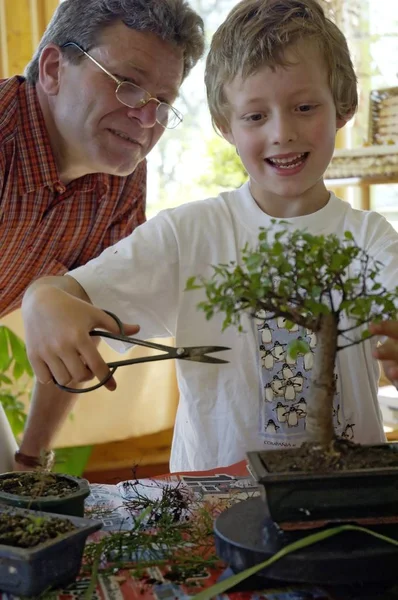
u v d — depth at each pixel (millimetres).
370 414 1391
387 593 796
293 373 1383
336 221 1463
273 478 810
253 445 1380
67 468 2883
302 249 870
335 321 873
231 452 1382
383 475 819
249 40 1286
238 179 3234
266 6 1337
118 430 2973
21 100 1626
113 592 816
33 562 780
